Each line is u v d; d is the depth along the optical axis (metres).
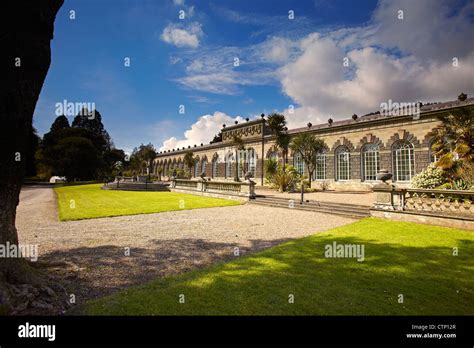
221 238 8.06
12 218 3.96
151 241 7.64
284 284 4.44
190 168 53.03
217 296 3.96
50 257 5.98
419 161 21.03
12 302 3.39
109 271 5.17
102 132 77.88
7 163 3.77
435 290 4.26
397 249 6.63
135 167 69.25
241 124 40.06
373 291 4.21
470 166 12.22
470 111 12.74
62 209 14.30
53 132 56.50
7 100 3.65
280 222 10.92
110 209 14.43
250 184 19.05
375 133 23.91
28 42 3.83
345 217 12.26
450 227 9.32
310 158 26.20
